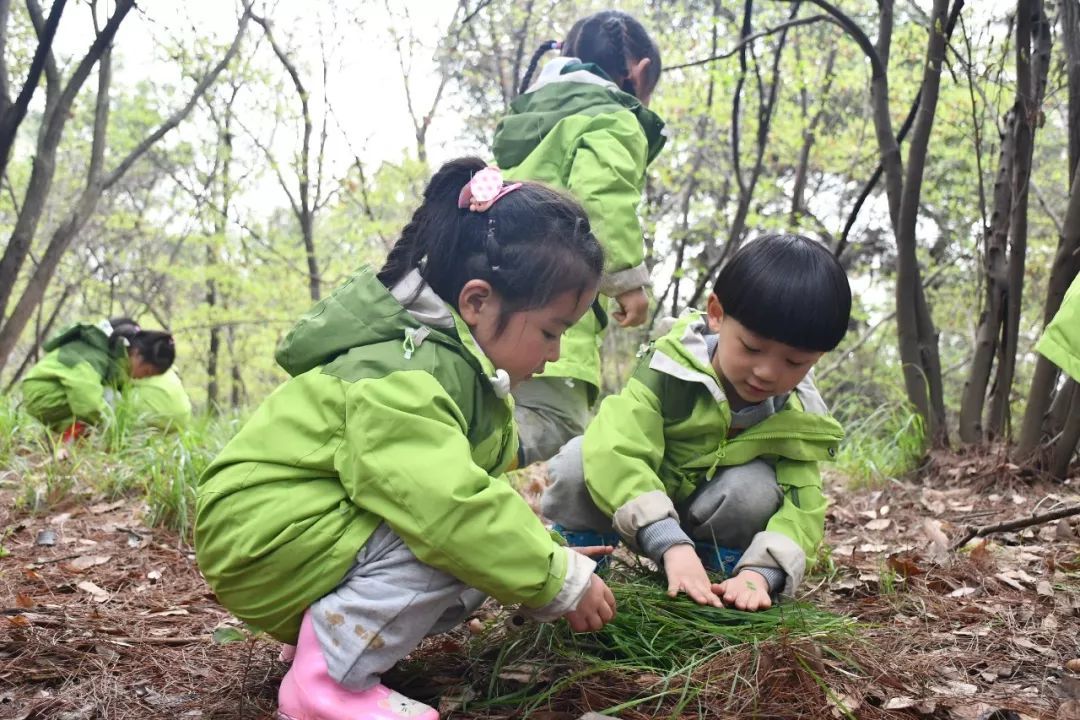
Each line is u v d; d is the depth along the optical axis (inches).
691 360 82.8
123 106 446.9
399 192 378.0
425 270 66.9
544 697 64.1
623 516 80.0
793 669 65.1
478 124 399.9
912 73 283.1
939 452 154.7
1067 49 136.3
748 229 364.2
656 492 80.1
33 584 98.3
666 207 368.5
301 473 61.7
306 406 62.6
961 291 376.2
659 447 84.2
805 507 84.7
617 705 62.9
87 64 186.4
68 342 212.2
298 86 363.9
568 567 60.7
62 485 138.3
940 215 381.7
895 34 277.0
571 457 87.8
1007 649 75.0
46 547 115.3
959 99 264.2
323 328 63.5
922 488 145.9
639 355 95.3
